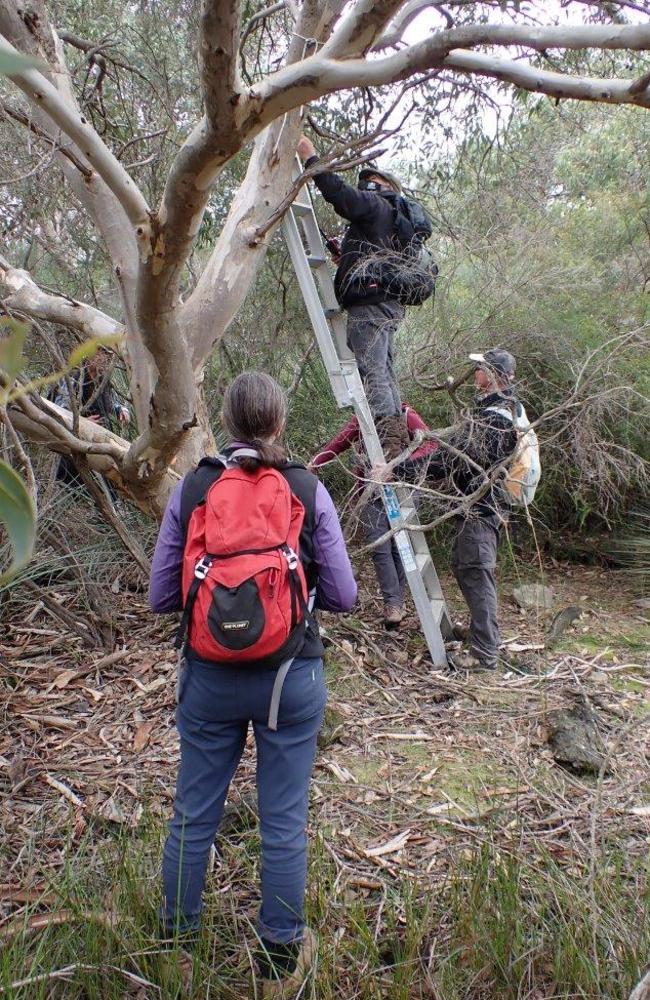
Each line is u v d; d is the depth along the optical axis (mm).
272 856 2201
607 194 6887
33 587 4391
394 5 1792
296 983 2199
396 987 2154
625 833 2920
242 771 3293
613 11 2537
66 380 3949
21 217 3938
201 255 6035
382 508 4641
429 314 5988
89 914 2303
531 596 5324
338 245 4961
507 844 2865
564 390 5609
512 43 1600
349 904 2547
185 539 2211
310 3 3111
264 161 3779
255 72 4820
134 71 4551
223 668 2115
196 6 4793
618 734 3666
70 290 5465
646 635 4840
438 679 4246
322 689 2250
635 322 5980
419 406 5879
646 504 5941
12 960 2139
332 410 5867
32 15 3271
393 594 4746
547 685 4184
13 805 3070
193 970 2123
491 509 4141
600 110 6375
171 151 4996
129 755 3436
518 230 5992
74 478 4918
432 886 2648
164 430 3055
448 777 3348
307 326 5887
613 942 2287
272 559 2027
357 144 2648
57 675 4105
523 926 2340
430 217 5711
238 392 2227
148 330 2604
